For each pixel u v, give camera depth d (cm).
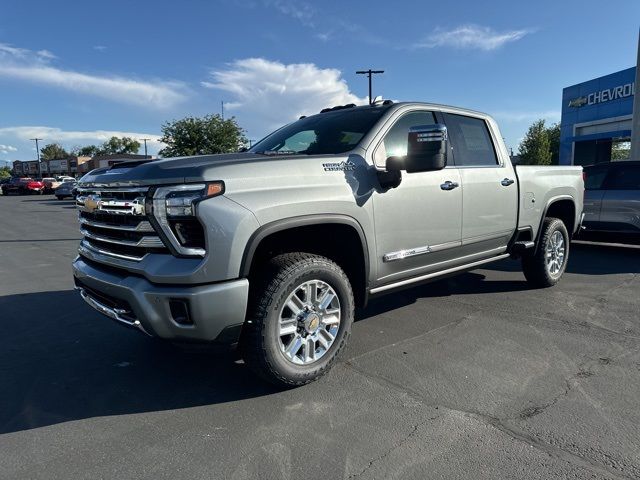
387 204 381
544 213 570
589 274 686
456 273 475
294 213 320
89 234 367
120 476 250
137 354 416
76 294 622
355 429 288
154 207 295
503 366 372
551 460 255
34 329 484
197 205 286
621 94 2414
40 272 770
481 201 473
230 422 300
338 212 344
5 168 12238
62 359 407
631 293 577
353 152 372
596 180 888
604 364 372
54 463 262
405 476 244
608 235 861
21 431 295
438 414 303
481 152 494
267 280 315
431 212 418
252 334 314
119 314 327
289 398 329
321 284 342
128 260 320
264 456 264
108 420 306
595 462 253
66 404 329
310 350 340
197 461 261
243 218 297
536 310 511
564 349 403
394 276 402
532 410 306
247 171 309
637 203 820
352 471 249
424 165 345
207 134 3119
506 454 261
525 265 591
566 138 2823
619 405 310
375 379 354
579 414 300
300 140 427
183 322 297
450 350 405
